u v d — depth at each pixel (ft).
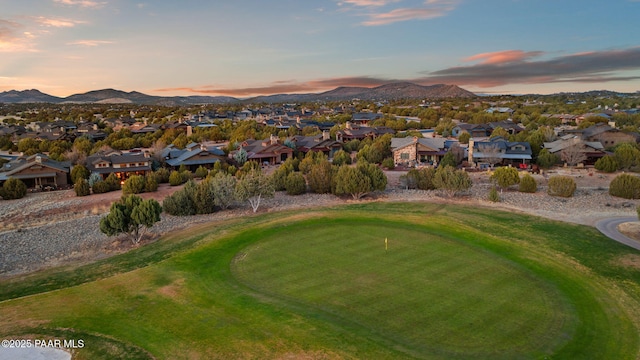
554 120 516.73
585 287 103.24
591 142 329.31
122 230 153.58
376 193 240.94
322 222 161.99
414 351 75.61
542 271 112.78
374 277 108.58
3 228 188.03
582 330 83.46
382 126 512.63
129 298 98.07
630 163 283.79
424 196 231.91
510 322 86.22
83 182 249.34
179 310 91.86
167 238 155.33
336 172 248.93
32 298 98.84
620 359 74.18
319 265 117.70
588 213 187.62
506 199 219.82
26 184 271.49
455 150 328.08
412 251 128.26
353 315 88.74
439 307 92.27
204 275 112.37
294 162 320.70
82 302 96.43
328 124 561.43
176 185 272.51
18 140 442.09
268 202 227.40
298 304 93.81
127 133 479.82
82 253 151.74
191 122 595.06
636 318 88.28
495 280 106.63
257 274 112.16
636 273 111.24
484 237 142.51
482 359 73.51
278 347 76.89
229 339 79.92
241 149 335.47
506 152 315.37
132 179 248.73
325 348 76.33
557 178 226.79
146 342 79.61
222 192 204.95
